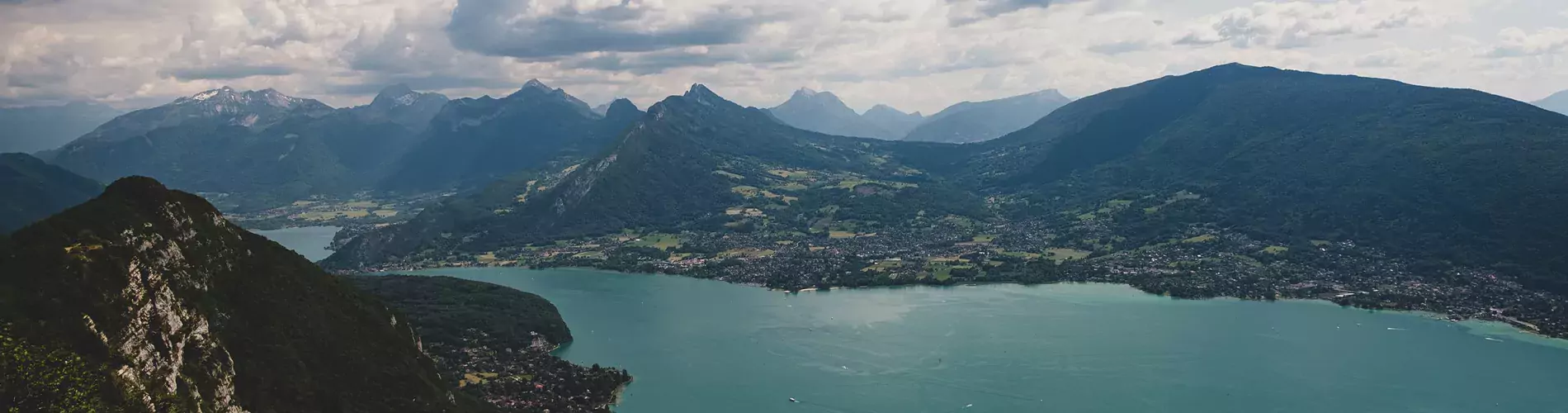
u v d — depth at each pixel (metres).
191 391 148.88
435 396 195.62
